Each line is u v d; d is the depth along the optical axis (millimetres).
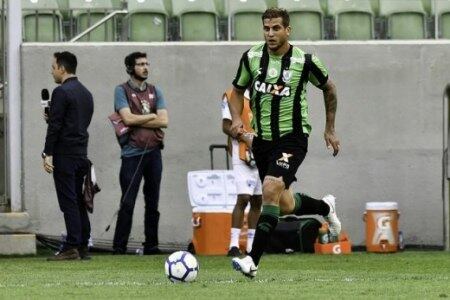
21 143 46344
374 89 47750
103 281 29656
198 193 43906
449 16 49719
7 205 44250
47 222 46562
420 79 47781
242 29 49156
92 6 48438
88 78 47094
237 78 29625
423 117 47750
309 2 49781
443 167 45969
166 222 47094
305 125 29219
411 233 47469
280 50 29266
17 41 44938
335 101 30016
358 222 47406
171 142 47188
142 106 42781
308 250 43500
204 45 47344
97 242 46688
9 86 44656
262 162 29516
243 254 42531
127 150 42625
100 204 46875
